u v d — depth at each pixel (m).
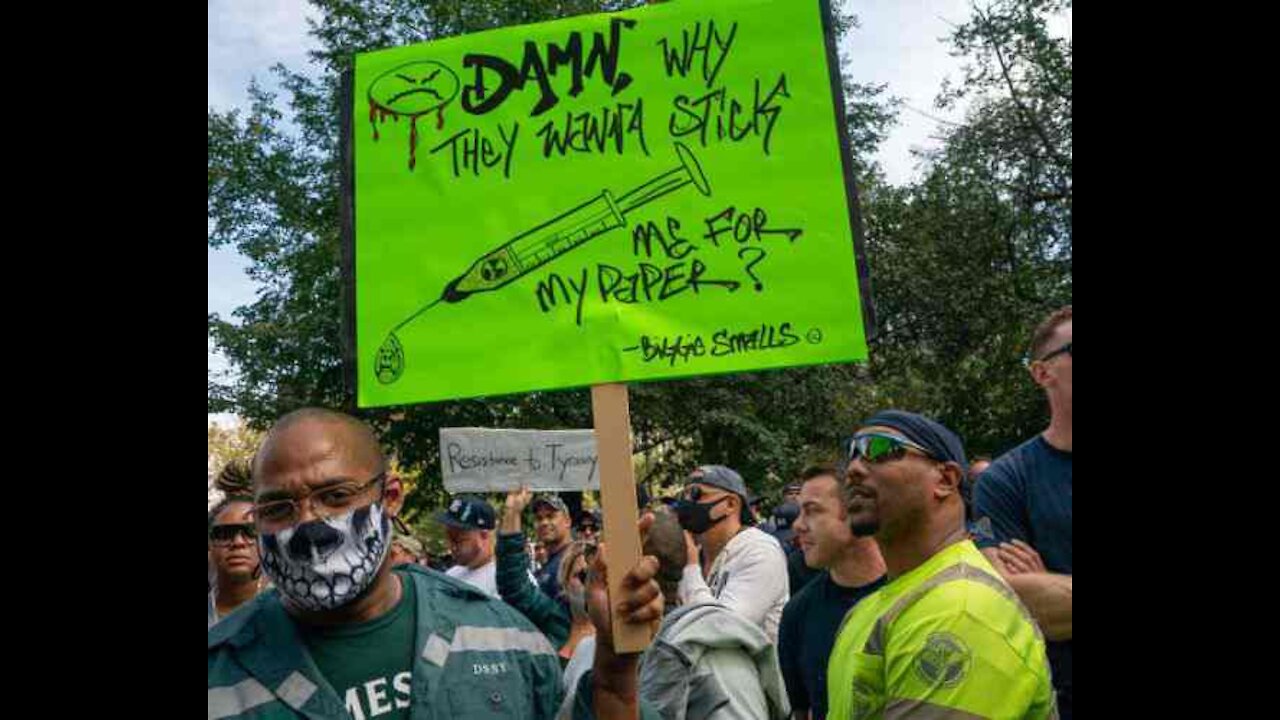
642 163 2.61
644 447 20.98
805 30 2.62
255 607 2.04
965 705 2.03
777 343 2.48
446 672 1.96
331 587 1.92
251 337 19.03
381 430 18.64
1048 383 2.96
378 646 1.98
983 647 2.07
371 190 2.67
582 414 17.70
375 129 2.70
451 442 4.66
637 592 2.07
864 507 2.40
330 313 19.14
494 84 2.68
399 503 2.13
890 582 2.44
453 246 2.61
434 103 2.69
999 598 2.16
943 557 2.30
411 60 2.71
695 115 2.62
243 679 1.93
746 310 2.51
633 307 2.53
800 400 19.70
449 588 2.12
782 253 2.53
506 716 1.97
